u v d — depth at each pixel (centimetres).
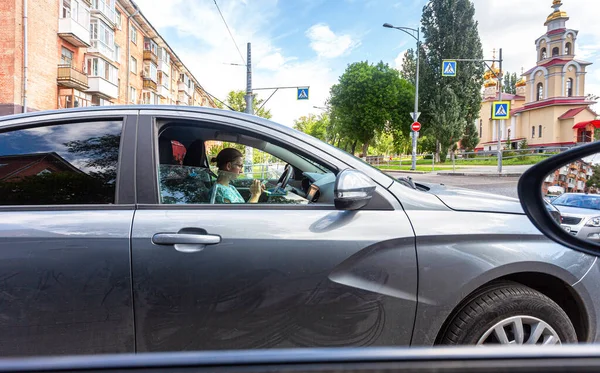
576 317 190
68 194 170
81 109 187
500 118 1870
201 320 157
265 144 235
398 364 74
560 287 186
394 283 166
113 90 2830
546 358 74
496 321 173
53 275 152
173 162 229
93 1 2655
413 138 2395
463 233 175
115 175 173
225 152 233
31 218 160
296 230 166
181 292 156
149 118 184
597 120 4047
